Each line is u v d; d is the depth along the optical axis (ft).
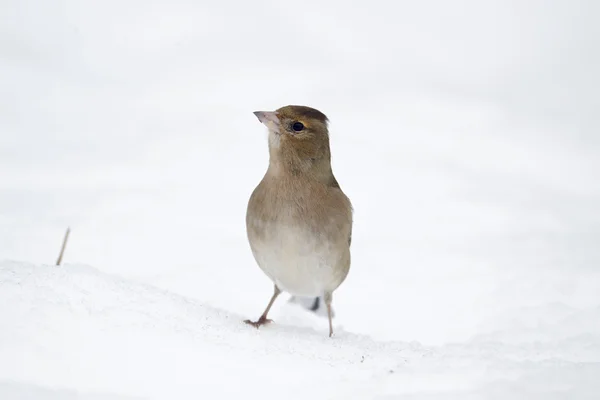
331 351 23.50
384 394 19.99
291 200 27.84
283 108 28.25
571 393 19.70
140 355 20.20
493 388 19.97
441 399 19.35
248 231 28.94
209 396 19.33
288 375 20.85
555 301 35.78
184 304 24.81
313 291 29.14
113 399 18.51
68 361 19.42
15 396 17.87
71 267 24.64
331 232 28.19
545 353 25.41
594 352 25.70
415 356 23.77
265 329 25.71
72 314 21.11
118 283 24.48
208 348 21.33
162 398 19.01
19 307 20.77
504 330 30.30
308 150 27.78
